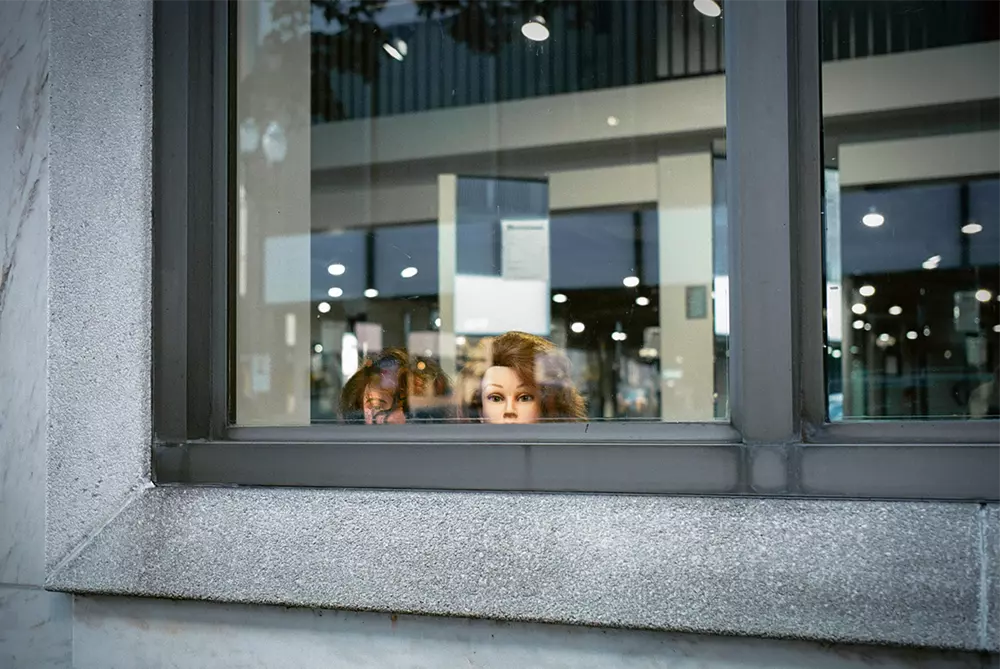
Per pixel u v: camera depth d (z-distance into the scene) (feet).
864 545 6.22
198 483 8.16
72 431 8.43
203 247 8.50
